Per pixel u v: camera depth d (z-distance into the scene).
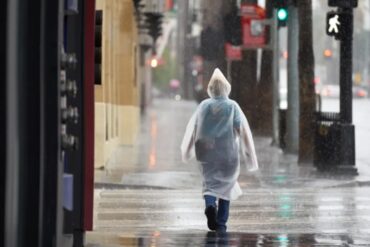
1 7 13.28
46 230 14.46
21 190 14.09
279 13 59.28
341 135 50.16
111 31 64.38
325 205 38.12
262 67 83.50
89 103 21.73
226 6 87.38
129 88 75.44
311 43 58.78
